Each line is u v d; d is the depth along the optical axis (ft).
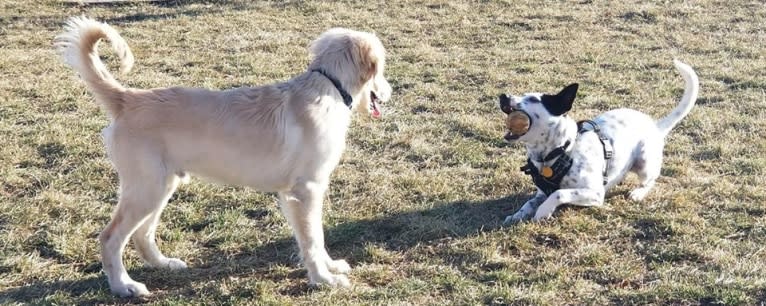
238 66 30.27
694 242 15.37
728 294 13.05
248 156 13.37
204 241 15.97
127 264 14.82
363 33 14.25
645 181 17.98
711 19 38.81
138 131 13.03
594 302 13.17
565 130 16.30
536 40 35.35
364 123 23.18
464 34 36.45
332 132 13.66
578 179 16.55
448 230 16.19
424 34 36.45
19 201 17.38
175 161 13.30
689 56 32.19
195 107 13.28
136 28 36.68
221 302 13.39
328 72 13.83
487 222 16.69
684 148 21.07
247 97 13.61
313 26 37.86
